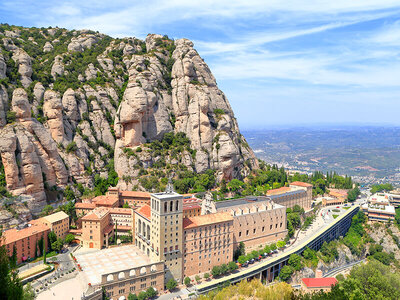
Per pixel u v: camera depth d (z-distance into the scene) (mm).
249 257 191750
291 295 136125
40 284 144750
